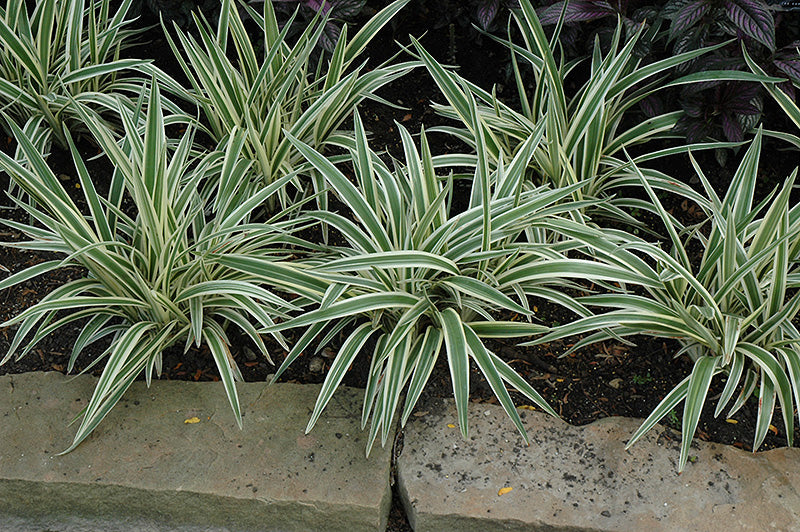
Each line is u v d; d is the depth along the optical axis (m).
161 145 2.04
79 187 2.72
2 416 2.14
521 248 2.05
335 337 2.37
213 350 2.10
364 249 2.08
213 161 2.45
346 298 2.15
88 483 2.00
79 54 2.70
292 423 2.12
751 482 1.95
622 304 2.03
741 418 2.11
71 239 1.97
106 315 2.21
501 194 2.16
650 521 1.88
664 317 2.01
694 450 2.03
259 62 3.05
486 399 2.19
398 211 2.09
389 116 2.94
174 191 2.15
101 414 2.05
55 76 2.67
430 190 2.09
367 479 1.99
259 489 1.97
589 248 2.25
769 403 1.96
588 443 2.05
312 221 2.64
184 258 2.17
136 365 2.04
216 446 2.07
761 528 1.85
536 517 1.90
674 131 2.48
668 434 2.07
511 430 2.10
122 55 3.12
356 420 2.12
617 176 2.55
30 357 2.31
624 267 2.05
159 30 3.24
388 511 2.04
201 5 3.12
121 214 2.17
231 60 3.11
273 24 2.60
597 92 2.31
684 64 2.46
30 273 2.05
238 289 2.02
